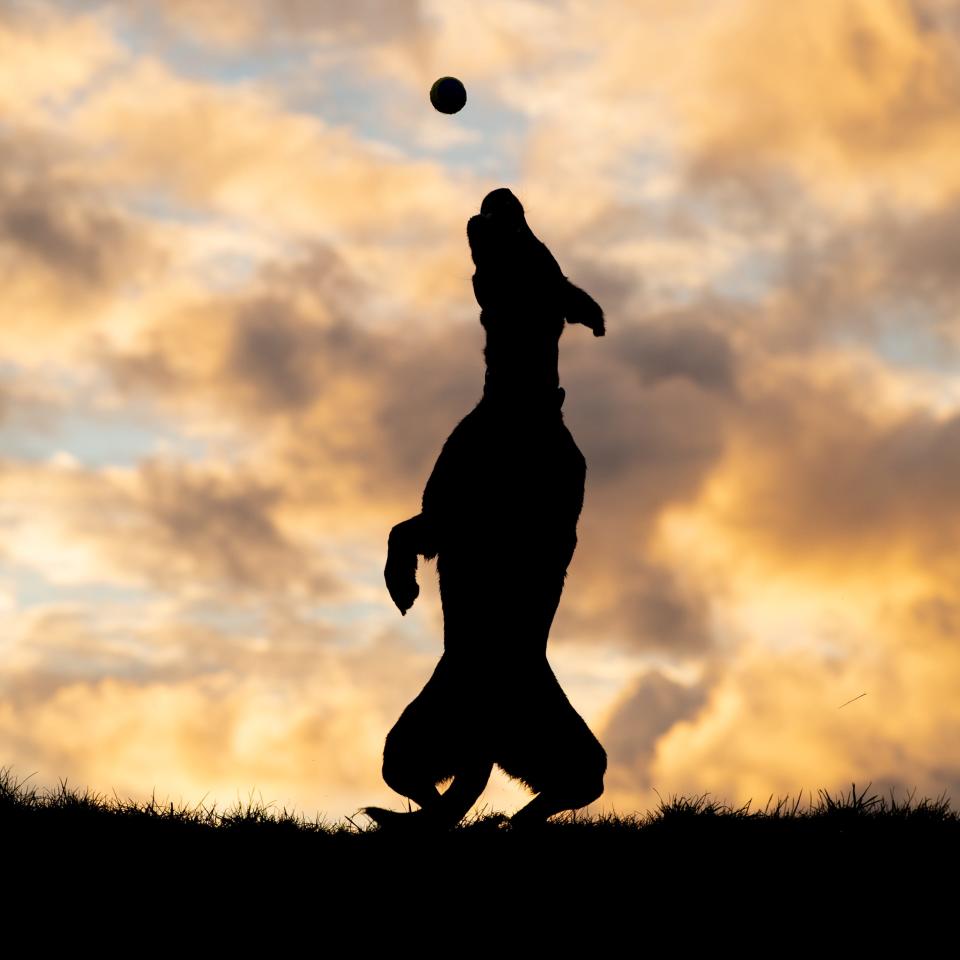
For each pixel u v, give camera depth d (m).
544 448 13.83
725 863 12.98
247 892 12.48
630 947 11.81
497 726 13.57
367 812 13.60
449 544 13.80
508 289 13.98
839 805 14.13
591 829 13.80
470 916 12.16
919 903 12.48
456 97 15.08
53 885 12.51
